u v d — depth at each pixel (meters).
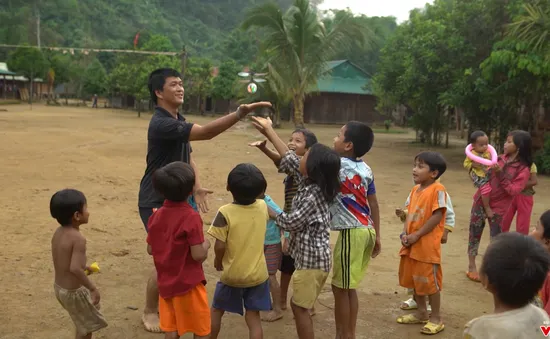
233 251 4.07
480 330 2.45
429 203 4.88
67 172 13.06
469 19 18.36
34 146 18.02
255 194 4.07
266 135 4.49
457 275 6.64
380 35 52.62
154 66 47.72
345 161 4.48
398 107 46.38
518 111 18.53
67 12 105.00
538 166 16.58
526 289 2.37
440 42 18.72
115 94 64.56
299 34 25.44
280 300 5.38
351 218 4.38
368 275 6.55
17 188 10.71
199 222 3.87
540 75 14.98
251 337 4.18
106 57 90.69
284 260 5.27
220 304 4.22
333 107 44.47
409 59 20.94
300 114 26.78
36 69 60.44
